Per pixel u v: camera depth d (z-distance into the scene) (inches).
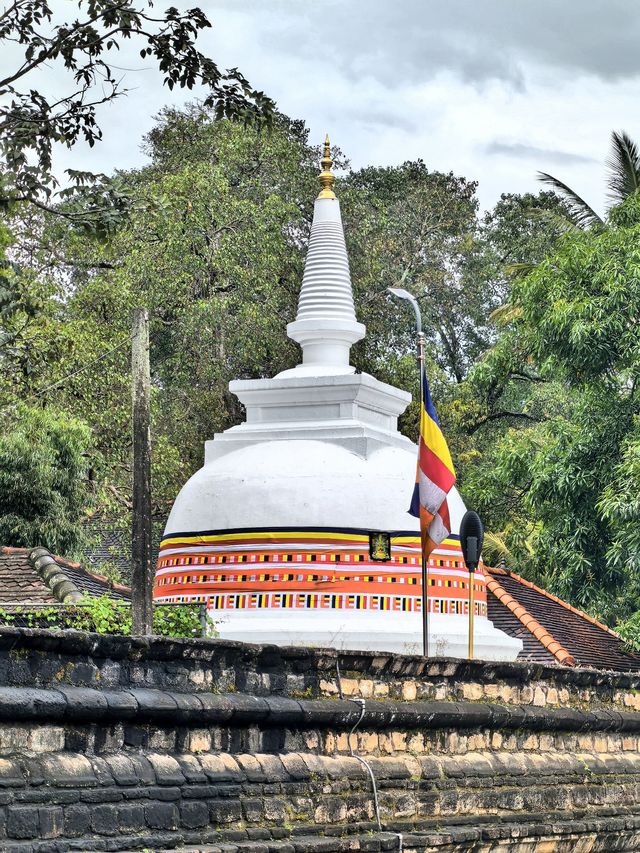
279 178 1722.4
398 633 686.5
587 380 1237.7
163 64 761.6
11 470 1128.2
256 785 417.7
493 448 1739.7
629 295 1169.4
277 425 762.2
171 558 732.0
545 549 1294.3
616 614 1408.7
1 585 839.7
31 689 349.7
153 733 388.2
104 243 782.5
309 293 818.2
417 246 2012.8
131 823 366.3
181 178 1517.0
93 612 575.8
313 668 463.5
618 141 1454.2
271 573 701.3
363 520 705.6
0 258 837.2
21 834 335.3
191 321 1472.7
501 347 1396.4
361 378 751.7
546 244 2135.8
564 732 625.3
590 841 607.2
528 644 1010.1
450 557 733.9
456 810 516.7
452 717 525.3
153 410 1348.4
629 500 1128.2
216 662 418.0
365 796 464.4
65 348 981.2
